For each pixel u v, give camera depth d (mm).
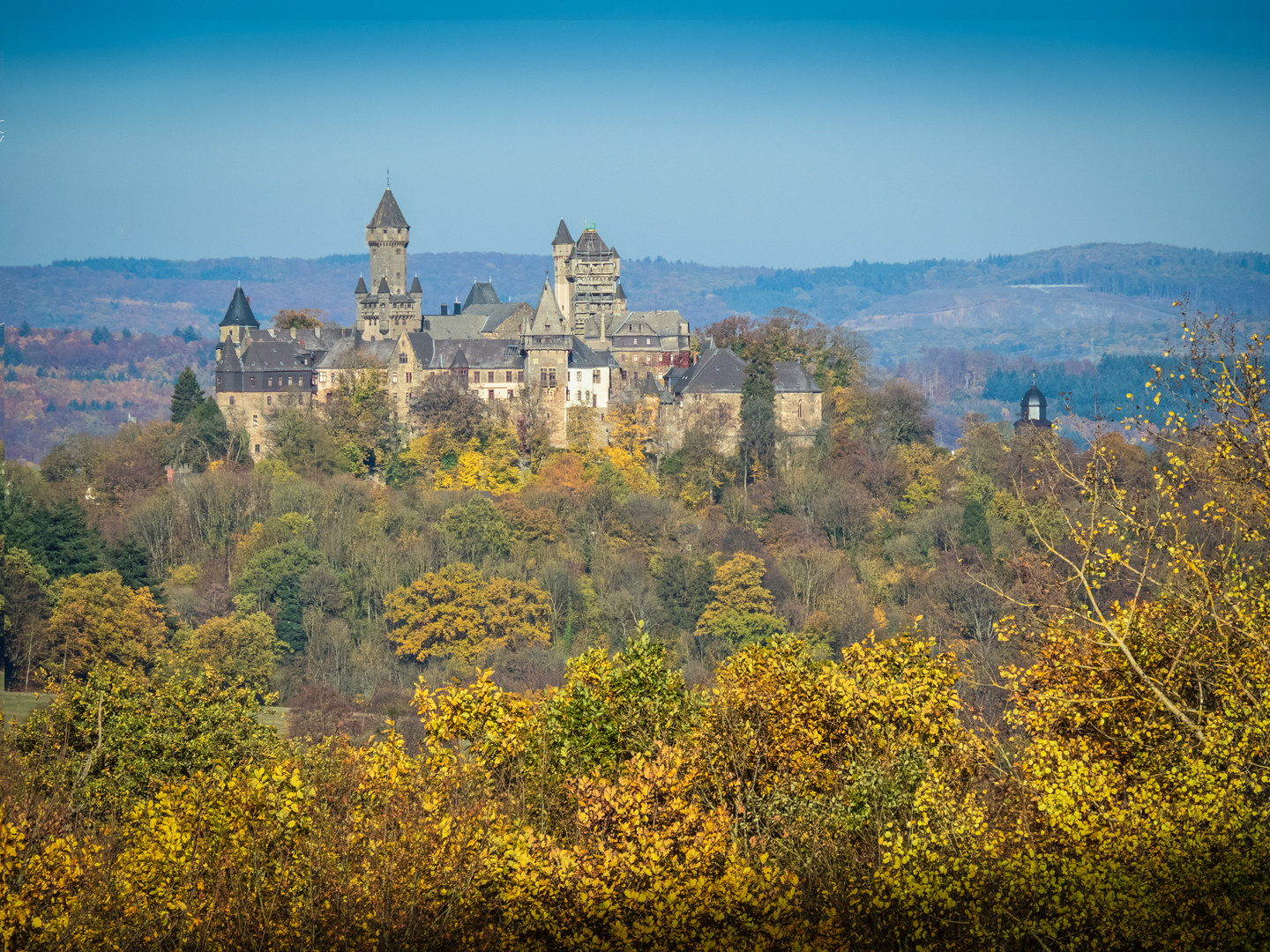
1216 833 57375
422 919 63688
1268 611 66438
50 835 69750
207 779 73812
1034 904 57094
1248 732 60969
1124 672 68438
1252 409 66312
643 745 76875
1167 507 72938
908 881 57406
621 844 64438
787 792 70750
